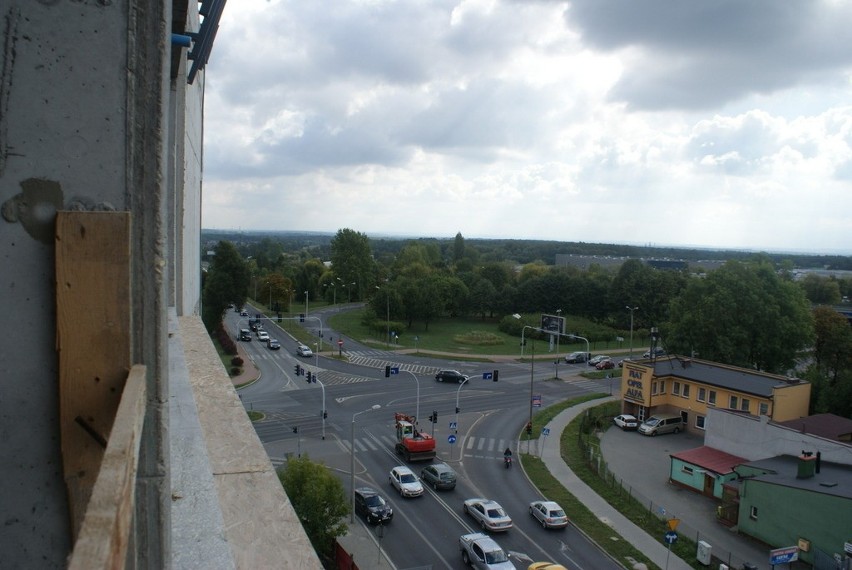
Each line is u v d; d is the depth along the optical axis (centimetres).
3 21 159
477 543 1678
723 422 2511
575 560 1744
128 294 168
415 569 1647
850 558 1702
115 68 169
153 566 186
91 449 164
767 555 1850
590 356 5094
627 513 2081
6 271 162
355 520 1959
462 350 5316
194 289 1110
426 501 2141
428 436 2611
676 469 2416
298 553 293
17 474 163
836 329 4309
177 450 345
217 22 495
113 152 171
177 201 680
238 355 4591
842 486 1847
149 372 179
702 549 1738
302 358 4672
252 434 432
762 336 3709
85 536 95
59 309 162
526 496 2208
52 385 166
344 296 8231
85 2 165
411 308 6419
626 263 6875
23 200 162
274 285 7094
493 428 3052
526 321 6381
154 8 172
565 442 2850
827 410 3031
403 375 4206
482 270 8075
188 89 745
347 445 2708
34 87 163
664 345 4450
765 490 1925
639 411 3344
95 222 163
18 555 165
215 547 252
